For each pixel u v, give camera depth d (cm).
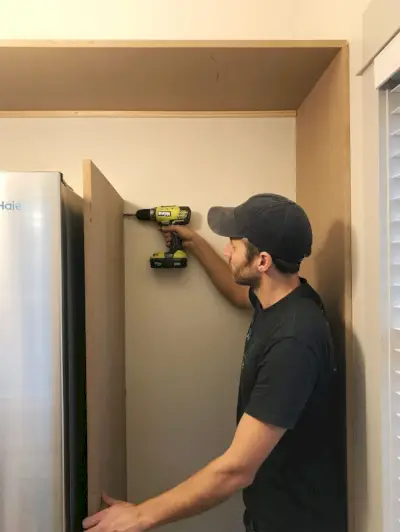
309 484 118
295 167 175
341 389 126
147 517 105
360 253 118
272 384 105
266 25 157
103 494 123
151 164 174
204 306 175
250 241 117
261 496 123
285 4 157
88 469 112
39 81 146
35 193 104
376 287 107
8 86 149
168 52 127
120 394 161
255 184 175
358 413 119
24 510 105
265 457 104
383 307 106
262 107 171
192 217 174
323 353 111
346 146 124
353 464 122
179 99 162
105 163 173
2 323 104
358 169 119
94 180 118
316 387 113
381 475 106
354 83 122
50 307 105
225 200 174
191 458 175
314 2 152
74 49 125
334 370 116
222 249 175
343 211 126
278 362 106
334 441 123
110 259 142
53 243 104
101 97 159
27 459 105
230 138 175
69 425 115
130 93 156
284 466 119
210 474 104
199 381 175
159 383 175
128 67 136
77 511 123
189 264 174
